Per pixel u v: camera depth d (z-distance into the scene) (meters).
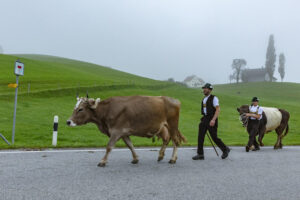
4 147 8.91
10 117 17.47
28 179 5.41
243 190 5.26
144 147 10.82
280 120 12.89
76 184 5.22
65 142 11.74
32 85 39.53
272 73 149.00
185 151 10.15
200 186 5.41
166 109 7.70
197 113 32.31
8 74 48.88
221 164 7.70
